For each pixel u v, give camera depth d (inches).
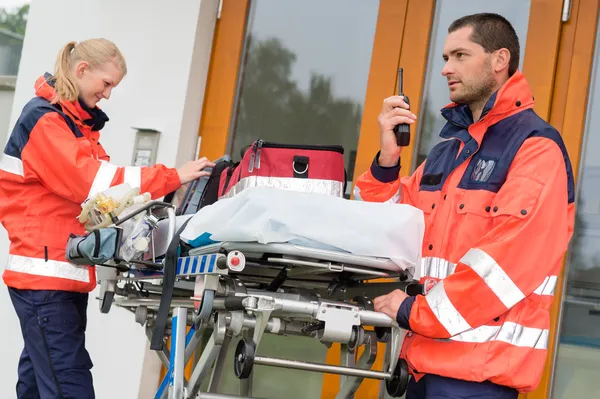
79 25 163.2
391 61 141.1
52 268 106.5
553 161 84.9
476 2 136.1
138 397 147.2
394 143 98.5
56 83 109.3
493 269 81.2
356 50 145.2
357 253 82.5
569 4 128.8
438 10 138.9
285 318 90.4
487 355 82.5
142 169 107.5
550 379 122.9
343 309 84.3
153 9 156.9
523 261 81.6
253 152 99.1
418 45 139.2
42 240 107.0
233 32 155.0
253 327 85.7
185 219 94.8
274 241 80.6
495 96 89.4
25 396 111.0
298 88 149.3
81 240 95.4
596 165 124.8
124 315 150.1
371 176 100.7
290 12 151.9
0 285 162.4
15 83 174.1
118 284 119.3
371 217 83.0
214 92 155.1
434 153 99.5
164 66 154.5
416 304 83.7
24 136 107.6
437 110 136.9
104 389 149.8
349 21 146.6
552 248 82.9
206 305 81.8
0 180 109.0
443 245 90.0
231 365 147.3
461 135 92.9
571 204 89.1
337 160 99.4
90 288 110.2
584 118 126.2
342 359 101.5
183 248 94.9
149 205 92.6
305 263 82.5
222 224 83.4
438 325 82.3
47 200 108.3
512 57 93.4
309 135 147.1
